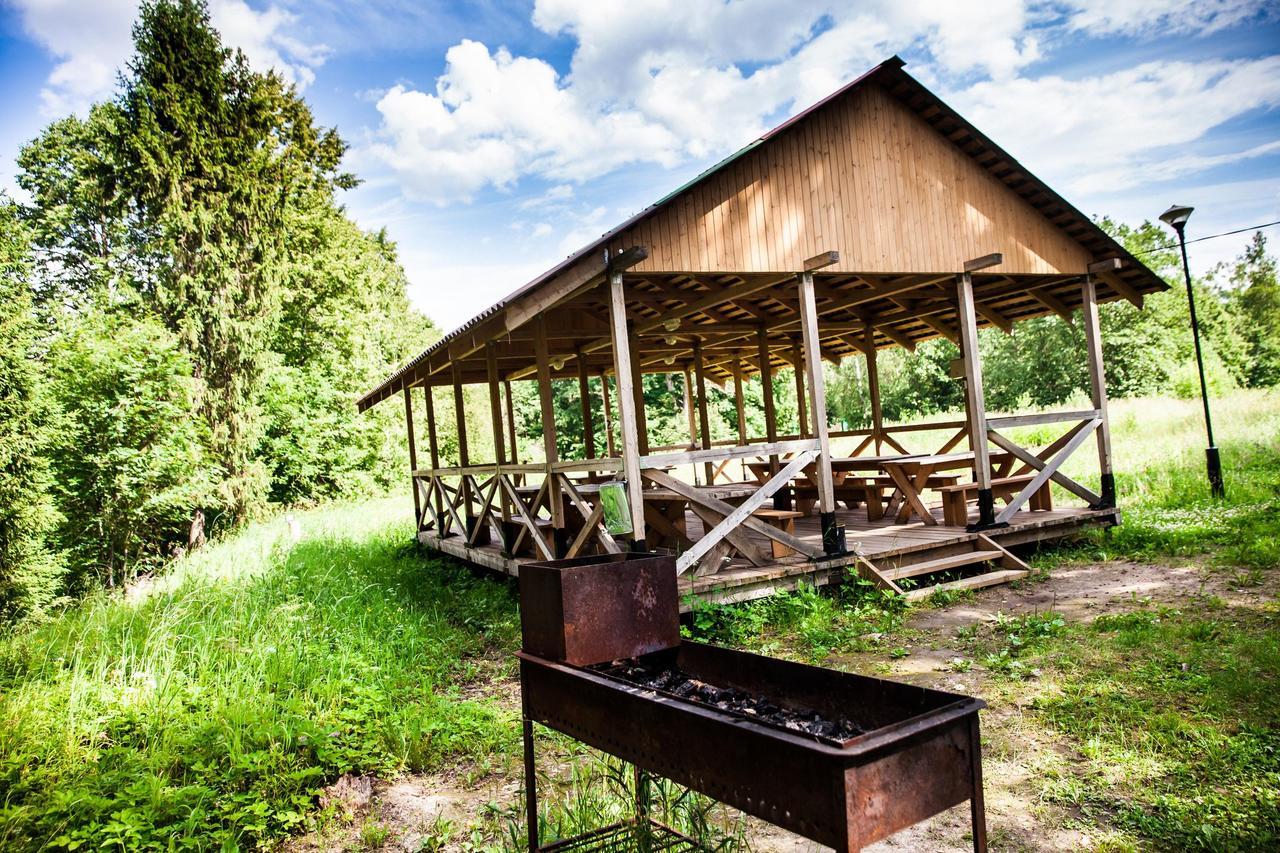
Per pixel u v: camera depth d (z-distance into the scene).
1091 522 8.87
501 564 8.90
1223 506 9.57
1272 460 12.15
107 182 20.36
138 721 4.80
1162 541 8.24
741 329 11.25
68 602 13.00
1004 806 3.33
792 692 2.72
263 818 3.67
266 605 7.74
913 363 33.41
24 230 15.78
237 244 20.72
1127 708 4.13
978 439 8.13
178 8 20.47
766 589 6.87
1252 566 6.86
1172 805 3.14
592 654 3.03
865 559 7.25
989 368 31.48
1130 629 5.48
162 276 19.95
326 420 24.59
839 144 7.59
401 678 5.66
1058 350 28.58
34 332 15.34
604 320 10.03
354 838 3.60
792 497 11.00
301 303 24.23
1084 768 3.57
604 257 6.37
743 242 6.96
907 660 5.47
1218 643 4.98
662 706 2.40
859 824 1.83
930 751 2.01
